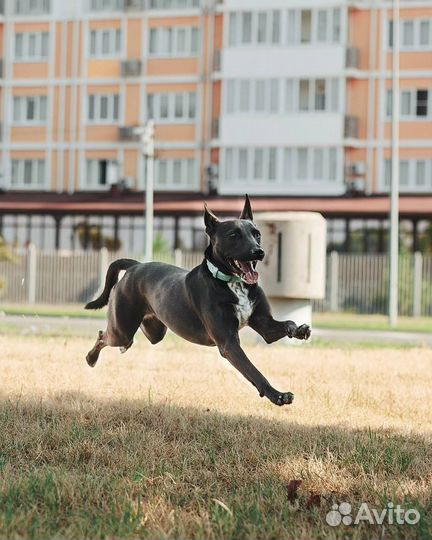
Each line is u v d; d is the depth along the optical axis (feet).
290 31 138.00
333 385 34.27
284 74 137.80
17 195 146.41
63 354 42.47
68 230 139.33
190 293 24.85
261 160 138.72
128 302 28.04
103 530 16.28
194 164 143.54
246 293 23.88
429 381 36.76
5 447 22.82
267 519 17.03
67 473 20.04
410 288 112.57
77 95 147.95
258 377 22.57
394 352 49.83
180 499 18.61
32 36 149.79
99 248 138.21
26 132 149.48
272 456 22.13
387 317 107.76
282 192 137.69
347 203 129.90
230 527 16.44
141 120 145.48
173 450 22.66
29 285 122.42
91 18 147.23
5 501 17.92
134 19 145.89
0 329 60.54
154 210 131.23
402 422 27.78
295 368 39.29
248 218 25.43
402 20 136.77
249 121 138.72
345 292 115.34
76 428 24.29
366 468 21.13
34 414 26.76
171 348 47.39
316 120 136.77
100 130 146.82
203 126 143.13
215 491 19.21
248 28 139.23
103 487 19.12
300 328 23.03
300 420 27.17
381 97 137.69
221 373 36.55
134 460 21.43
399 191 136.56
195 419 26.50
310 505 18.33
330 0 136.15
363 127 138.21
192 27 143.95
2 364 38.17
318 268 54.24
